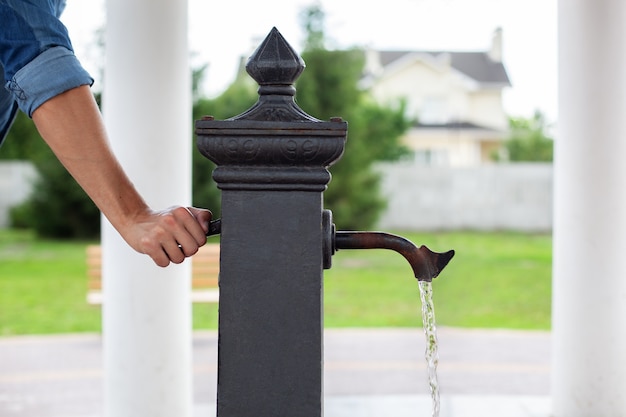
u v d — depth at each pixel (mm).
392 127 19781
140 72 3959
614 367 4223
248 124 1362
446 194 19438
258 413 1416
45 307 10664
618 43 4176
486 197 19469
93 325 9320
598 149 4203
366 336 7879
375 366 6422
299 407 1413
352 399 4926
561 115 4324
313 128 1358
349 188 17500
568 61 4266
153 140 3975
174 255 1419
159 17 3959
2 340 7844
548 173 19406
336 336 7883
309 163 1385
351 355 6895
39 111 1397
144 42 3955
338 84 17109
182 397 4109
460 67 29531
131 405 4027
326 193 17469
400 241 1470
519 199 19469
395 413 4648
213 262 7348
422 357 6809
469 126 28656
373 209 17594
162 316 4027
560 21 4320
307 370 1410
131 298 4000
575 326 4277
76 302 11062
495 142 28625
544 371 6266
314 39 17031
